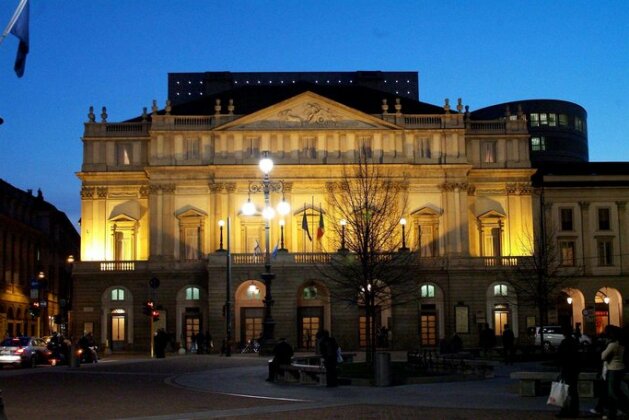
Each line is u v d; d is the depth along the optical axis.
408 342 73.88
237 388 32.09
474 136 88.06
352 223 65.88
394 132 85.38
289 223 83.94
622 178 90.25
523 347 58.25
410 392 29.83
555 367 42.72
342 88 96.50
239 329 75.94
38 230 103.81
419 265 75.94
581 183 89.88
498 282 84.25
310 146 85.25
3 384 34.25
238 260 75.50
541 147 132.62
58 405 26.05
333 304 73.19
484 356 54.03
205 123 85.94
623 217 89.88
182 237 84.75
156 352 63.03
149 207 84.94
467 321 83.44
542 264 70.94
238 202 84.38
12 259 92.75
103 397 28.53
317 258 74.88
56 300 119.38
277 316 74.75
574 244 89.25
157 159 84.94
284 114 85.19
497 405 24.94
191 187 85.19
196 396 28.80
